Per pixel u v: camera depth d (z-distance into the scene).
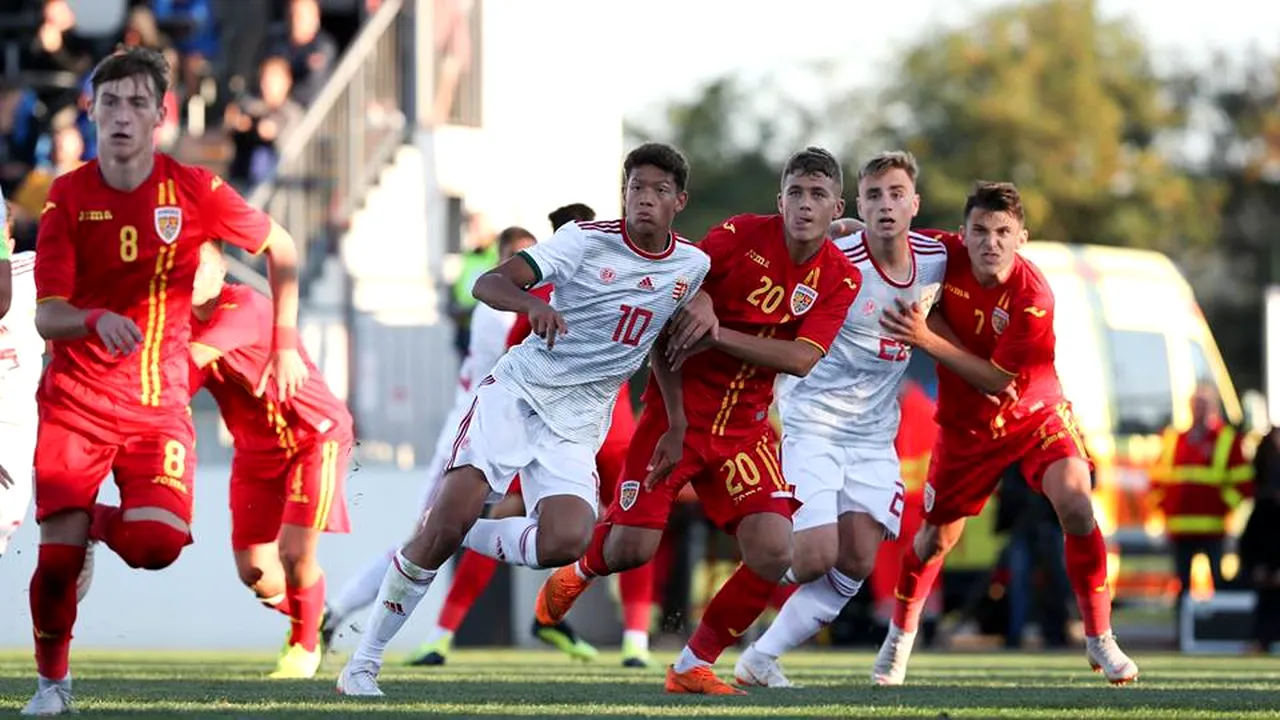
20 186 53.84
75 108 57.00
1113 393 56.34
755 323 24.00
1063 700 23.69
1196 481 52.00
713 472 24.47
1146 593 55.75
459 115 59.38
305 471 27.89
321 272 52.16
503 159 60.25
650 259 22.50
